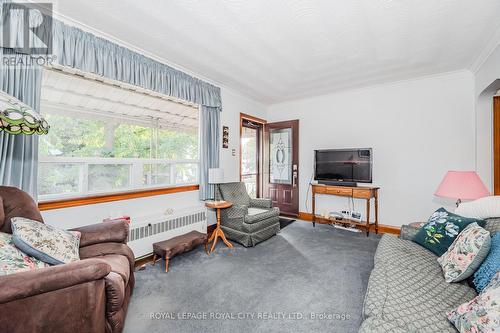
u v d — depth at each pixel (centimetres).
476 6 175
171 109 300
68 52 189
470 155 301
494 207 167
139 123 266
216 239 286
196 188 322
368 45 237
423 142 330
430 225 186
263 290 187
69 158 205
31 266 113
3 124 115
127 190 247
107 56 214
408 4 174
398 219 349
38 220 144
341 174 378
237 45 238
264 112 490
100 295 112
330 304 169
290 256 257
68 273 101
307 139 442
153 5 176
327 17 190
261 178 497
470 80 299
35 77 173
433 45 236
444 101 315
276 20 195
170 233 264
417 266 150
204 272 218
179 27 206
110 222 181
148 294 180
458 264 133
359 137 384
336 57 265
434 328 94
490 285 101
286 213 465
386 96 359
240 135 415
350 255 260
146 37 222
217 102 347
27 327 92
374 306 111
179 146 311
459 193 194
